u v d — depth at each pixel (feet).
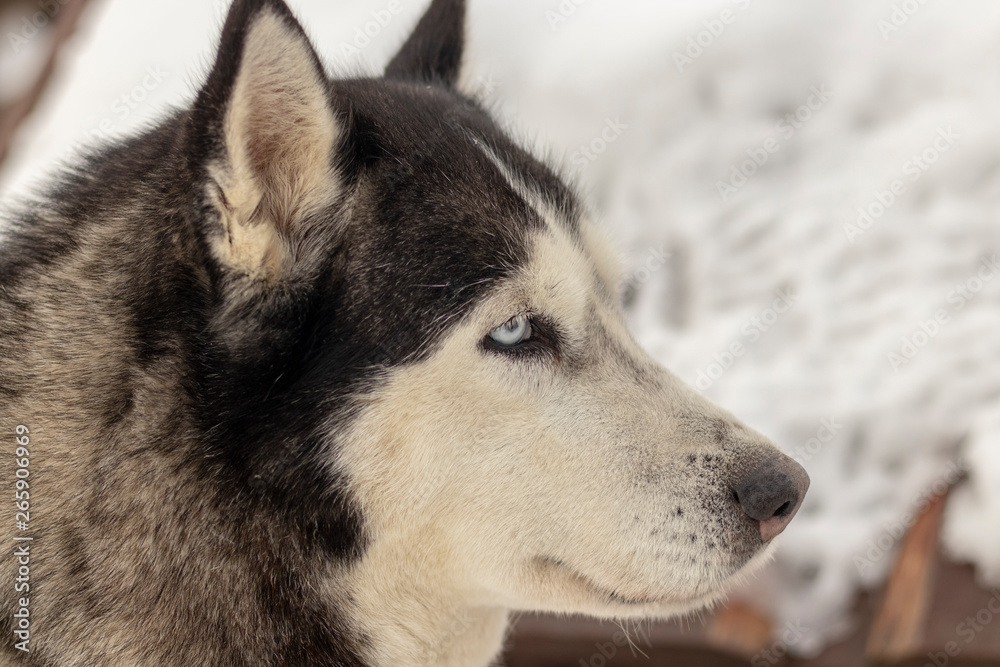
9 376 6.91
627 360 7.75
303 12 19.06
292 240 6.81
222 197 6.30
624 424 7.32
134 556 6.82
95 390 6.84
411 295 6.89
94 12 21.30
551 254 7.29
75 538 6.75
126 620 6.84
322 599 7.32
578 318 7.44
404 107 7.85
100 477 6.78
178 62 18.40
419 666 7.95
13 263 7.34
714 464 7.29
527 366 7.20
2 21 22.65
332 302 6.88
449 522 7.23
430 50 10.14
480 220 7.13
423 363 6.89
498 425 7.11
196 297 6.79
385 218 7.01
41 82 20.22
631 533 7.20
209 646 7.06
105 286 7.02
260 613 7.16
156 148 7.53
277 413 6.85
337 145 6.83
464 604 7.92
